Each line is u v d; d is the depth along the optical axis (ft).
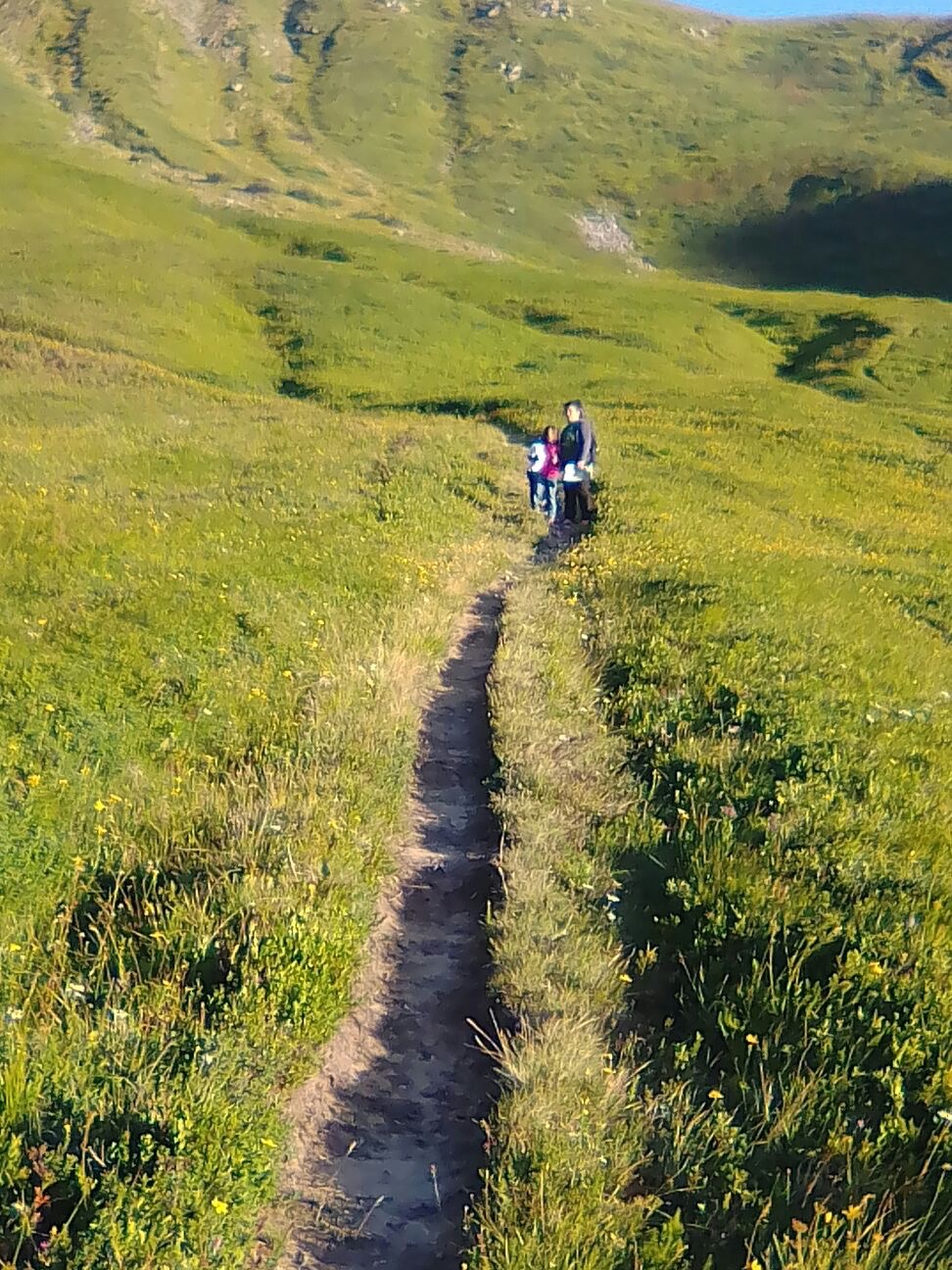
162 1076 15.19
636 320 229.86
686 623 39.06
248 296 205.67
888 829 23.68
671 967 19.62
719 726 29.37
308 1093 16.87
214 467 72.28
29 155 264.11
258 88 516.73
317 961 18.03
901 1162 14.94
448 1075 17.62
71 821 22.08
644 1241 13.60
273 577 39.50
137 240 221.05
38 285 179.63
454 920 21.91
